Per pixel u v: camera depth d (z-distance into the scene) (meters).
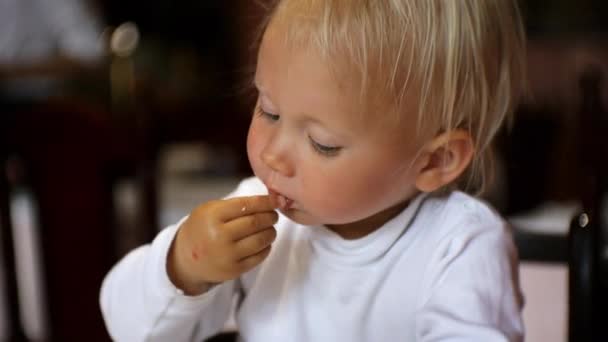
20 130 1.48
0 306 1.73
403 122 0.62
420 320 0.66
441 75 0.63
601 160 1.40
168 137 1.39
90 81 2.18
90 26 2.65
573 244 0.66
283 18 0.62
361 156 0.61
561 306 1.11
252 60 0.77
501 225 0.71
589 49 3.28
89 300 1.60
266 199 0.64
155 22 3.76
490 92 0.68
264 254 0.65
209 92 3.24
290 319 0.74
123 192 1.95
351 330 0.71
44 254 1.58
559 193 2.77
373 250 0.70
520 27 0.71
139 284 0.70
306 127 0.61
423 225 0.70
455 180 0.72
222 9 3.66
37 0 2.58
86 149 1.47
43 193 1.53
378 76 0.60
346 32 0.60
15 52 2.57
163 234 0.70
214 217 0.63
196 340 0.77
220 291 0.75
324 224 0.70
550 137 2.61
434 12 0.62
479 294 0.64
